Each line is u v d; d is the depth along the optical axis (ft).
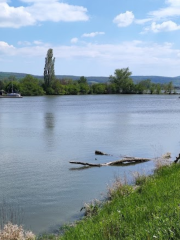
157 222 22.30
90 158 71.67
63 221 35.42
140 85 606.55
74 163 65.10
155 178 45.19
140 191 38.32
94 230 24.85
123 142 93.04
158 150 80.79
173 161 59.93
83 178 53.98
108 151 80.07
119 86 599.98
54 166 63.41
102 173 57.72
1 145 88.53
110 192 41.42
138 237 20.57
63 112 213.46
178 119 164.35
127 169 60.54
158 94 610.24
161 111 222.07
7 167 62.34
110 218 27.20
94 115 190.80
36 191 46.80
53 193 45.83
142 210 27.20
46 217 36.81
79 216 36.70
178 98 452.35
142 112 213.46
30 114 198.18
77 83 593.83
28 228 33.71
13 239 29.81
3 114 198.59
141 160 68.03
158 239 19.54
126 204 31.99
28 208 39.93
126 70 599.57
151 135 106.63
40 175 56.08
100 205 38.24
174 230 20.24
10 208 40.09
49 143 91.66
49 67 535.19
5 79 602.44
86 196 44.06
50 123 146.30
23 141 95.40
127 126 133.18
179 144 89.30
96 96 520.83
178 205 26.66
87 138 100.53
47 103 328.70
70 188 48.16
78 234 25.67
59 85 545.44
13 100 400.47
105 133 111.65
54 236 31.17
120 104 309.42
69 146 86.79
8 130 121.39
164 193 32.12
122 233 22.65
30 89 524.93
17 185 49.96
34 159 69.97
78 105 292.81
